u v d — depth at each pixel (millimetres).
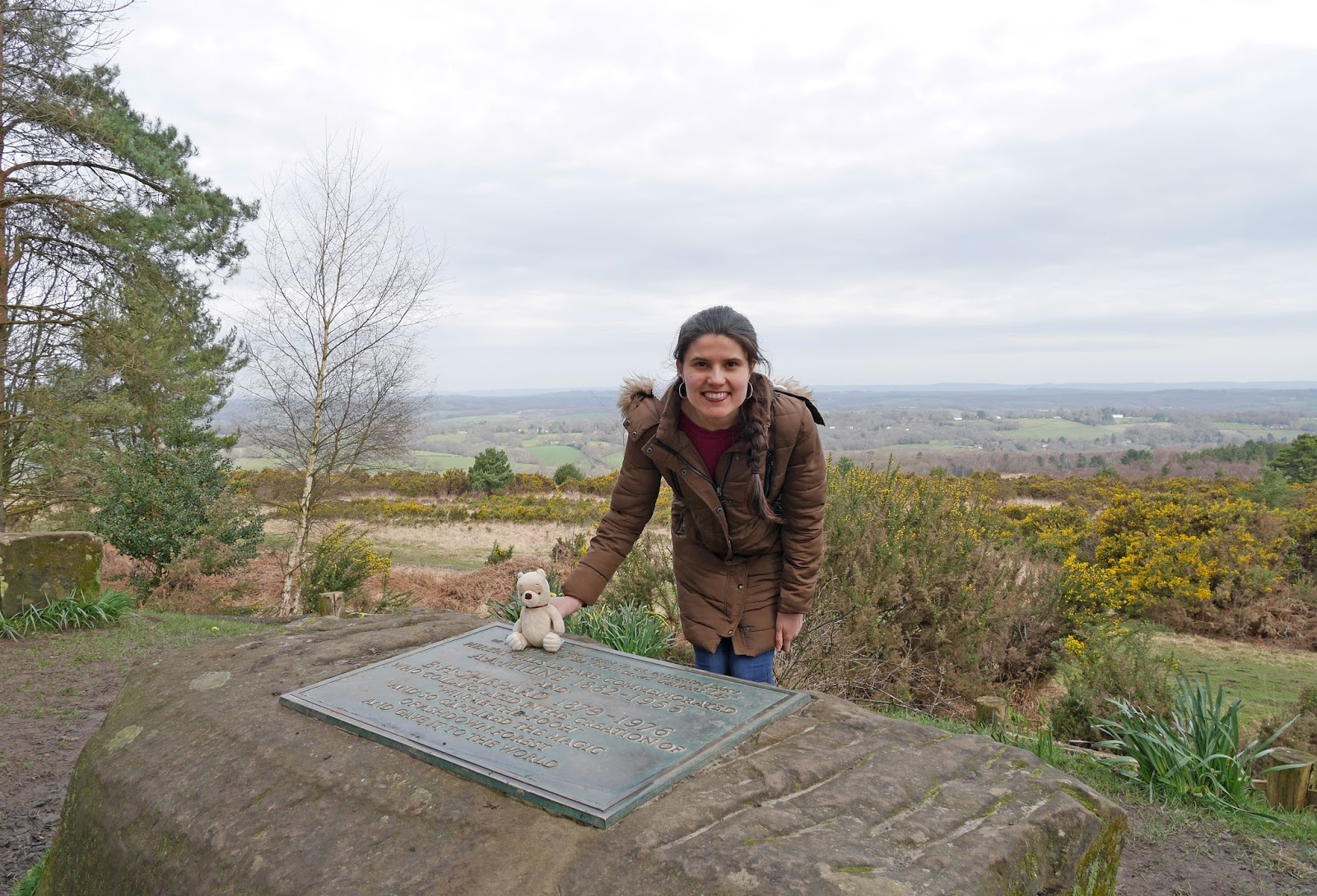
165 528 11727
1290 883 3521
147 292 14211
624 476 3143
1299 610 11141
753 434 2658
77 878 2600
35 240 14398
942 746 2445
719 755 2379
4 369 13188
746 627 3125
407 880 1977
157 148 14617
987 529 8883
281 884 2057
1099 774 4809
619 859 1920
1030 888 1967
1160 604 11547
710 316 2590
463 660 3176
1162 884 3506
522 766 2299
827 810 2084
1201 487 21047
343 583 11547
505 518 23156
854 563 6684
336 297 11758
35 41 13180
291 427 11977
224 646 3523
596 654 3207
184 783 2539
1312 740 5316
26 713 5324
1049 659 8344
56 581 7754
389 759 2451
